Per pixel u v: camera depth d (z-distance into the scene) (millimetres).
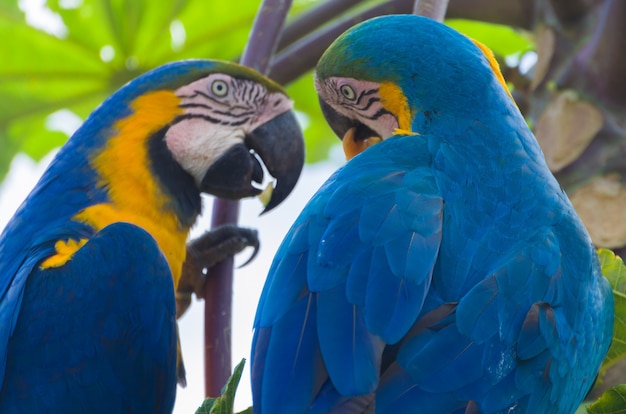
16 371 7789
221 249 9383
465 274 5582
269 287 5707
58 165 9219
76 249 8422
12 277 8250
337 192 5965
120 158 9320
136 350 7973
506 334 5336
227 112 10094
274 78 10258
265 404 5117
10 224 8953
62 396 7770
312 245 5684
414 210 5762
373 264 5449
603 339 6207
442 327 5266
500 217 5992
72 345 7852
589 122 8883
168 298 8195
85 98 12797
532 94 9344
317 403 5027
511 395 5223
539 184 6289
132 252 8156
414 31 7387
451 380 5086
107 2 12305
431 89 7105
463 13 9703
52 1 12336
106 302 7969
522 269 5613
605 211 8648
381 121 7574
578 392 5926
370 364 5070
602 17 8938
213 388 8062
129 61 12609
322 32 9898
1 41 12445
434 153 6418
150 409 8086
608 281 6570
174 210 9547
